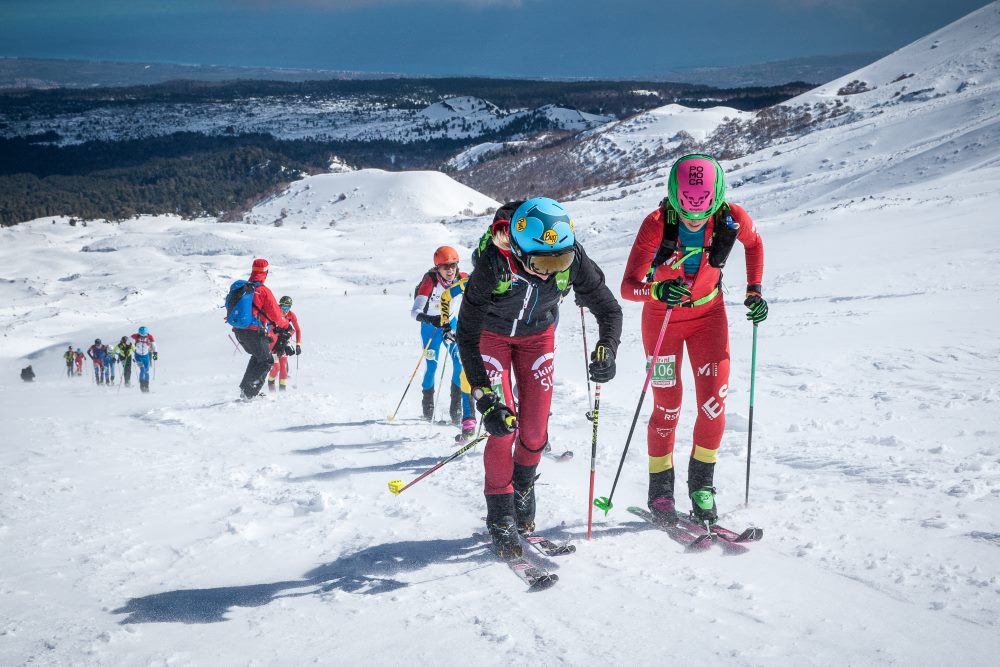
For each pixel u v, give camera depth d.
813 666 2.23
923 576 2.83
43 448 6.72
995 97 122.31
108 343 46.94
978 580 2.74
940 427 5.21
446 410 8.82
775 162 130.38
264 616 2.86
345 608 2.91
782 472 4.57
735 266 24.11
